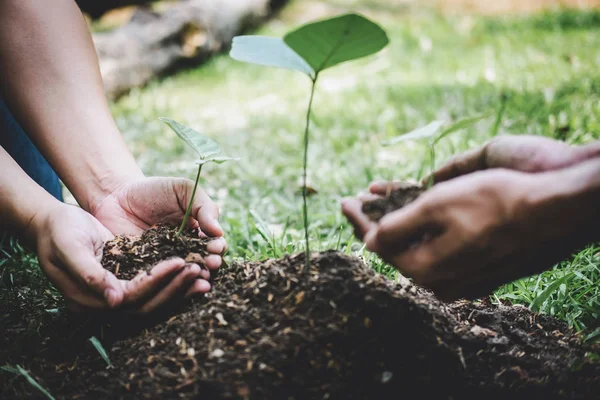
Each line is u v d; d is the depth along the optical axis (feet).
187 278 2.52
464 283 2.33
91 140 3.09
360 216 2.46
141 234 2.86
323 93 7.90
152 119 7.28
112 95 8.22
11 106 3.13
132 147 6.28
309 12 12.34
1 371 2.53
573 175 2.10
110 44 8.63
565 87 6.40
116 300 2.42
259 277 2.56
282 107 7.52
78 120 3.11
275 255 3.31
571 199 2.09
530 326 2.76
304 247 3.46
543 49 8.55
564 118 5.32
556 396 2.39
